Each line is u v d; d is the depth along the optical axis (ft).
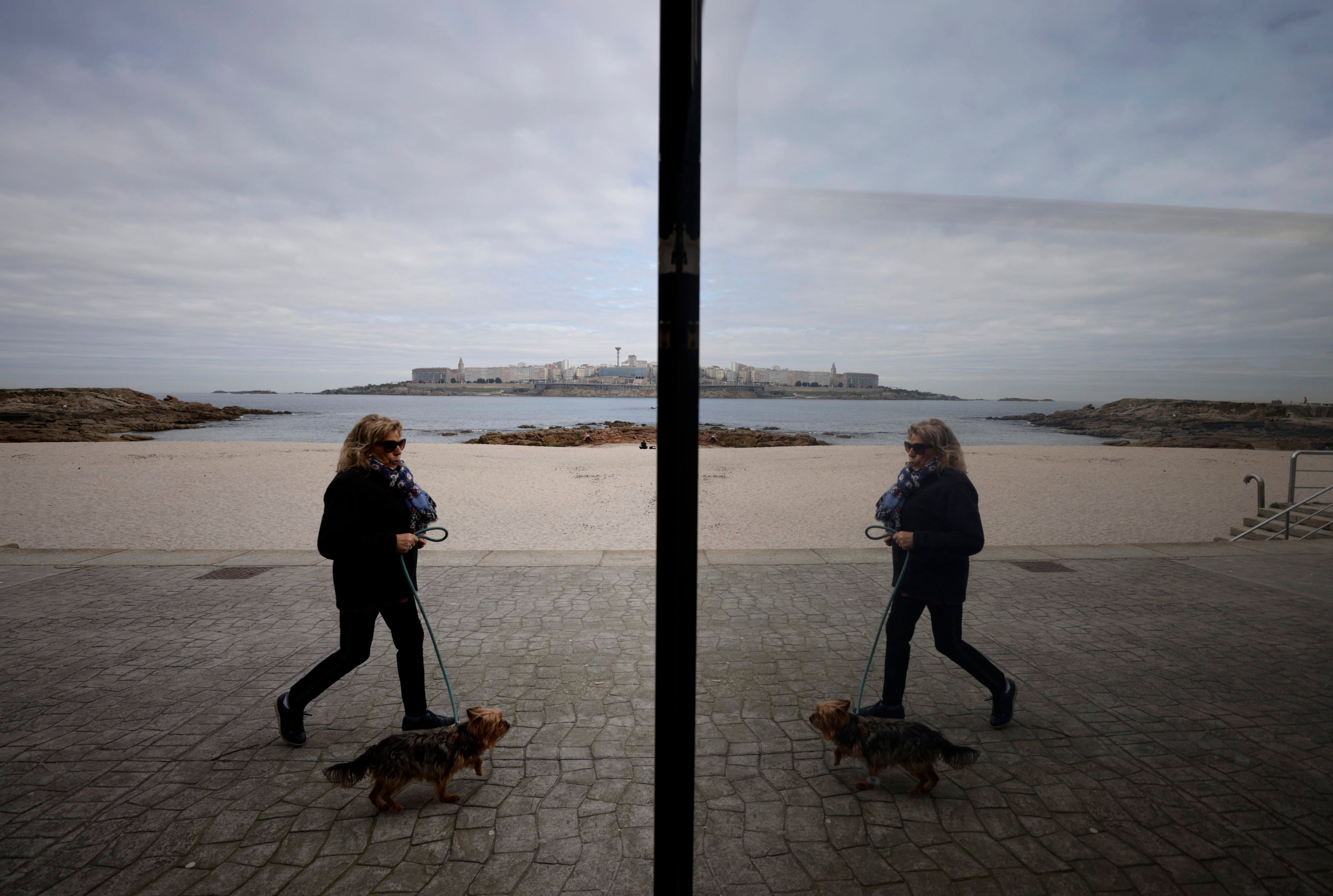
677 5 4.14
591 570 18.74
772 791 5.60
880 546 4.86
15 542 30.35
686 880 5.02
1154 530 5.66
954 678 5.50
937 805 5.47
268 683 11.44
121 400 231.50
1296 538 5.33
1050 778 5.26
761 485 4.68
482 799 8.08
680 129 4.18
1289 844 4.71
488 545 29.25
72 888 6.68
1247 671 5.02
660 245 4.30
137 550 21.18
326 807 7.96
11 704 10.66
